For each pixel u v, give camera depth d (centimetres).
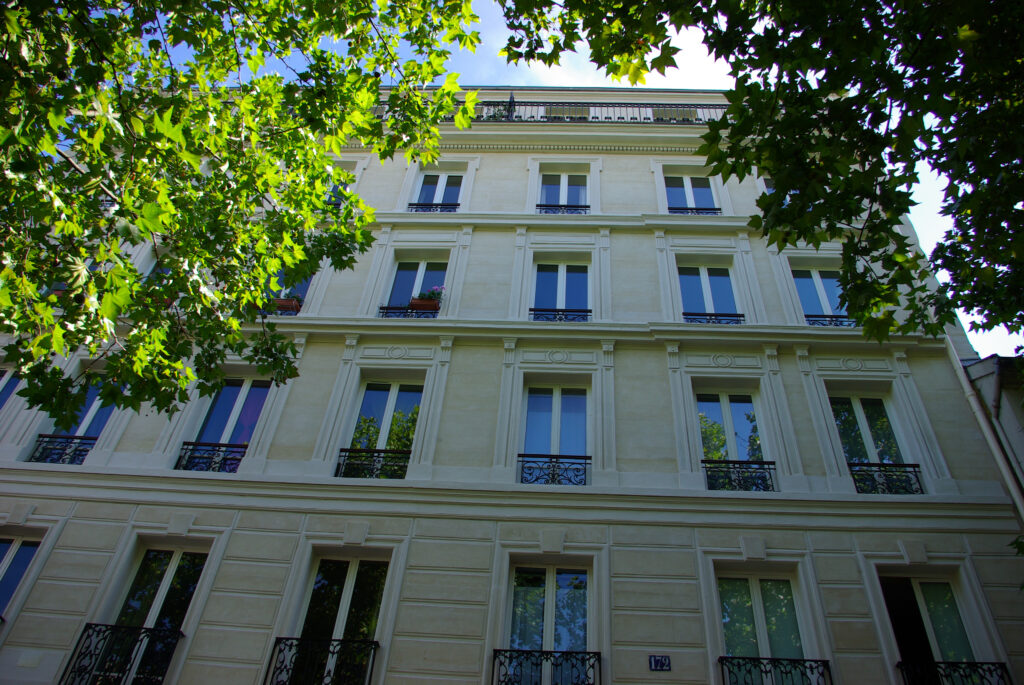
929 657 929
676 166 1744
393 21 1010
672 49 744
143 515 1068
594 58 822
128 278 743
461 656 917
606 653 912
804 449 1138
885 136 714
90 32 650
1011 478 1046
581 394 1274
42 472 1115
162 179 832
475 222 1574
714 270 1504
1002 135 744
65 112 641
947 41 655
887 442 1183
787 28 683
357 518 1062
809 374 1239
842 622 937
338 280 1465
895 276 860
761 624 969
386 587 985
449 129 1812
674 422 1179
